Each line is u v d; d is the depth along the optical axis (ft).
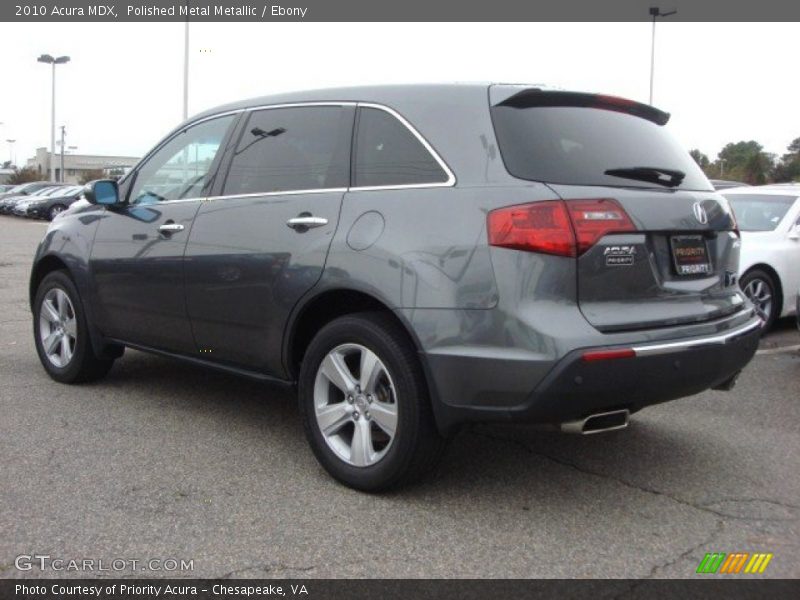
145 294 16.58
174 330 16.17
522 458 14.65
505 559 10.83
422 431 12.07
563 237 11.06
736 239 14.16
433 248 11.75
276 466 14.03
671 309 12.09
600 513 12.32
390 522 11.87
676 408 18.12
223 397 18.34
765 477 13.93
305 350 14.34
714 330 12.46
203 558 10.71
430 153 12.39
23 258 51.98
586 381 10.91
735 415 17.63
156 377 20.06
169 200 16.60
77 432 15.69
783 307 27.37
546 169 11.60
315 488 13.07
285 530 11.55
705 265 13.04
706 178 14.25
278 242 13.82
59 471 13.62
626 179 12.26
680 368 11.71
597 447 15.33
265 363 14.39
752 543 11.42
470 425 11.93
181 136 16.97
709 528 11.87
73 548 10.93
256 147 15.15
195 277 15.31
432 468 12.61
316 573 10.39
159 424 16.29
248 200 14.75
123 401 17.89
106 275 17.51
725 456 14.96
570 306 11.12
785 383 20.61
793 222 27.66
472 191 11.70
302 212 13.65
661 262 12.17
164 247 16.05
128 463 14.06
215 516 11.97
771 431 16.51
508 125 12.00
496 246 11.23
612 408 11.53
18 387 18.95
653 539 11.49
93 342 18.37
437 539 11.36
